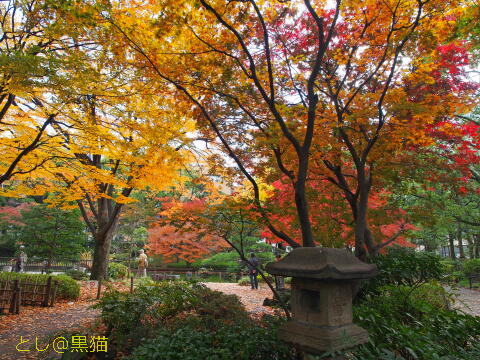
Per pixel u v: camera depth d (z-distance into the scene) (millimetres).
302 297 3381
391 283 5633
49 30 5672
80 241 21125
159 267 25672
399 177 7293
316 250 3357
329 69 6859
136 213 18859
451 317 4383
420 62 6430
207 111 6523
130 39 5461
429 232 20391
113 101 6844
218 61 5812
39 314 8617
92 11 4898
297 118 6059
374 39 6137
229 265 22422
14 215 20328
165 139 7320
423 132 5719
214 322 5168
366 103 6156
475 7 5152
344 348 2979
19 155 7820
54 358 4867
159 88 6453
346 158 7008
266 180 7445
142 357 3463
